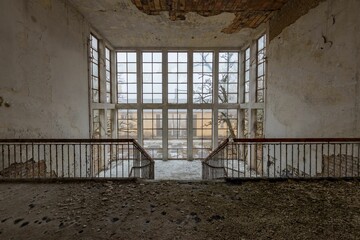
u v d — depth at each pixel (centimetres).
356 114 373
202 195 315
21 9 421
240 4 618
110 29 816
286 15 606
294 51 563
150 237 215
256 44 900
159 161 1067
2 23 377
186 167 979
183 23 762
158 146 1093
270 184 356
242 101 1051
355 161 379
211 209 272
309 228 228
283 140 390
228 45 1025
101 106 873
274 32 683
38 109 475
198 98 1088
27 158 411
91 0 601
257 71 900
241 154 1045
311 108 494
